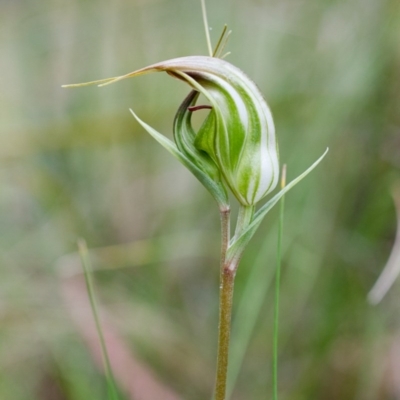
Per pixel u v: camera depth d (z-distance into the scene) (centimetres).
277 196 36
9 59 79
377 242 59
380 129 60
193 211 67
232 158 36
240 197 36
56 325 54
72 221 66
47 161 69
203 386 54
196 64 36
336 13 66
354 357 54
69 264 59
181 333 58
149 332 56
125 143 68
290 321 57
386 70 60
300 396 52
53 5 78
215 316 62
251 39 74
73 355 52
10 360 53
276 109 63
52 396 52
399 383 51
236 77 36
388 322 55
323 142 60
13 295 55
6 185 67
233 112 36
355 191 60
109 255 60
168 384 54
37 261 60
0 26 81
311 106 62
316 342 54
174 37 75
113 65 74
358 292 56
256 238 59
